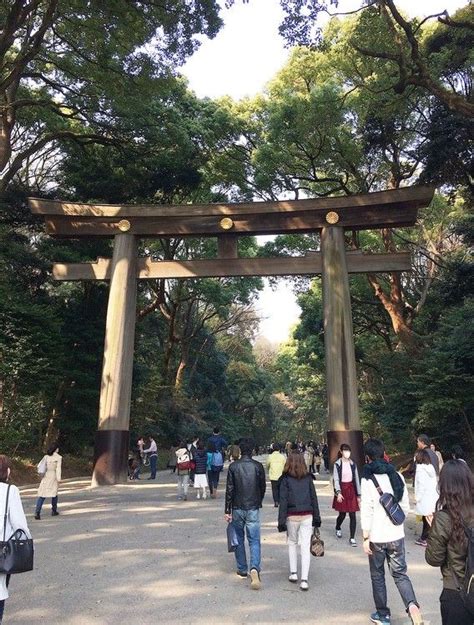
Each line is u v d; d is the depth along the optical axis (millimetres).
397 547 4559
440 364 17984
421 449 8047
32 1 14164
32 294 23016
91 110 21797
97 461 15492
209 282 33125
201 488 13609
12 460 17766
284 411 70250
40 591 5605
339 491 8133
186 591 5586
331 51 23203
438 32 17984
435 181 18719
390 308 24797
